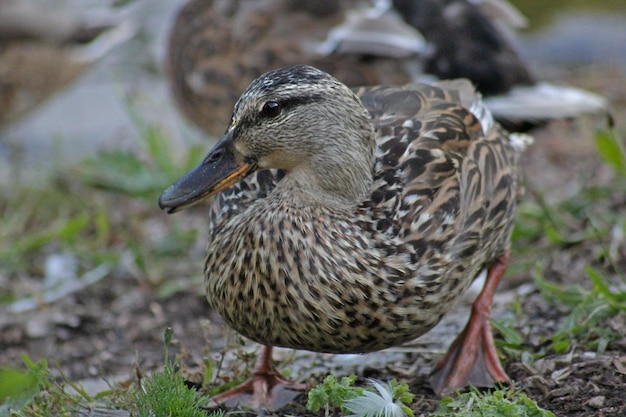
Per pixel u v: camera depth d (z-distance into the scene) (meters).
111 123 16.91
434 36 12.41
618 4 21.66
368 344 7.39
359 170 7.39
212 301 7.52
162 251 12.27
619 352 7.98
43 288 11.70
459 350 8.04
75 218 12.98
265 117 7.35
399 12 12.64
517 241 10.97
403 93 8.38
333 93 7.35
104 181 13.73
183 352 8.38
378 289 7.18
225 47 13.17
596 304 8.55
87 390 8.84
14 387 7.53
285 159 7.40
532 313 9.15
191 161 13.59
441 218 7.42
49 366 9.88
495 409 6.79
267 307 7.19
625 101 16.55
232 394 7.86
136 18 18.41
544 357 8.08
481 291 8.30
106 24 17.75
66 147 16.00
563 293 9.09
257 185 7.69
